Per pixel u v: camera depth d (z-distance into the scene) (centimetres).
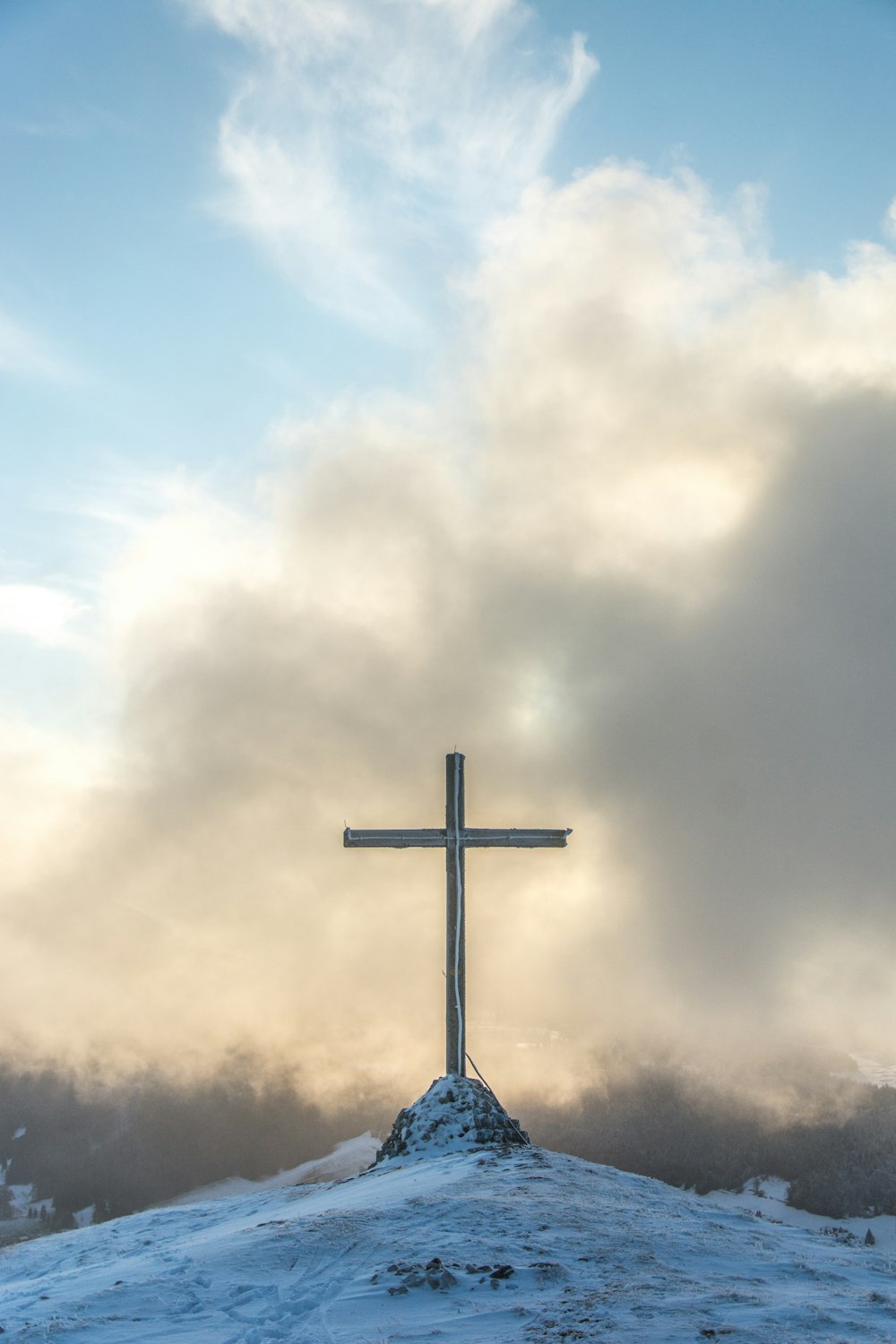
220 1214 1540
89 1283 907
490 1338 673
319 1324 712
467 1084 1773
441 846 1933
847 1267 884
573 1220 1005
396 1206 1069
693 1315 702
